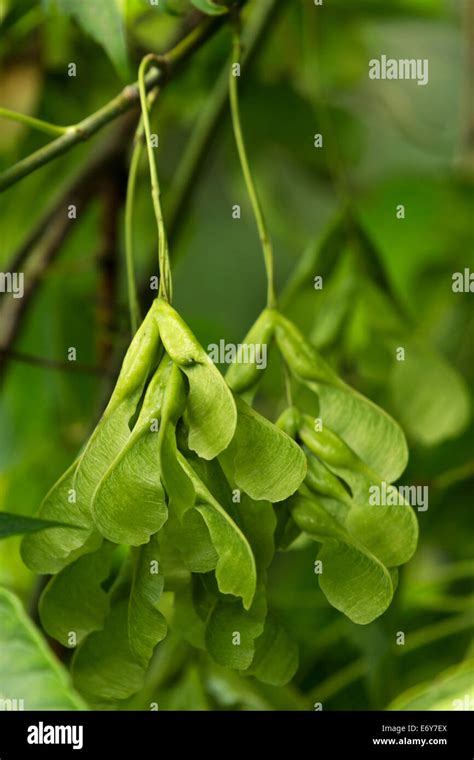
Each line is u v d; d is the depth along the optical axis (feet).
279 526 1.66
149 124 1.67
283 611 2.28
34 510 2.49
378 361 2.11
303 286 2.09
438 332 2.71
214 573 1.62
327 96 2.89
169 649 1.99
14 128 2.40
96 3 1.81
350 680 2.16
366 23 2.90
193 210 2.63
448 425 2.07
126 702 1.97
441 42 3.41
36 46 2.40
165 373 1.60
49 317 2.56
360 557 1.63
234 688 1.98
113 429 1.61
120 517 1.58
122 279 2.79
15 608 1.65
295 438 1.69
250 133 2.83
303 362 1.70
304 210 3.30
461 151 2.67
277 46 2.75
